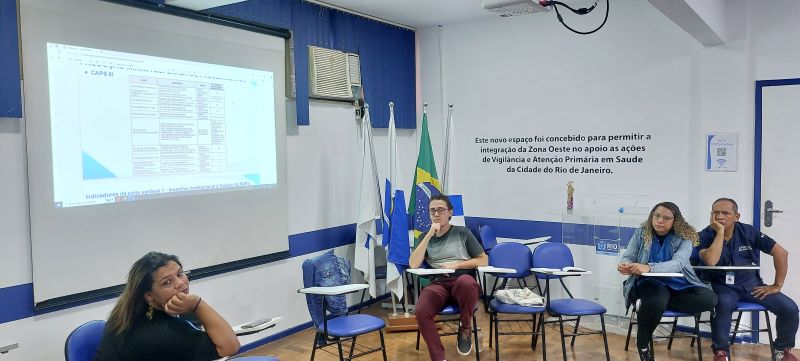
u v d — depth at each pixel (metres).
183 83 3.58
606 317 4.48
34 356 2.90
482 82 5.47
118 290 3.24
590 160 4.89
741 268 3.50
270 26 4.19
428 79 5.82
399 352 4.07
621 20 4.67
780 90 4.02
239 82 3.96
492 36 5.38
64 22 2.96
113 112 3.20
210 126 3.76
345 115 5.01
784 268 3.63
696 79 4.35
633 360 3.80
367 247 4.74
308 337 4.42
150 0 3.38
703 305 3.45
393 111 5.12
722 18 3.99
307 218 4.62
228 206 3.89
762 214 4.14
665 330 4.40
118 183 3.23
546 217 5.17
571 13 4.91
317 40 4.63
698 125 4.36
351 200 5.10
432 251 3.96
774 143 4.07
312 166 4.66
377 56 5.30
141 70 3.34
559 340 4.22
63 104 2.97
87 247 3.09
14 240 2.81
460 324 3.74
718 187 4.25
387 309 5.13
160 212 3.46
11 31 2.71
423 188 4.78
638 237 3.79
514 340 4.25
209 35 3.75
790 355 3.60
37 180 2.87
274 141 4.25
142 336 2.08
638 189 4.67
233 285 3.97
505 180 5.40
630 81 4.66
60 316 3.01
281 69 4.30
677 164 4.46
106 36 3.16
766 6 4.03
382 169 5.48
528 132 5.23
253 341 4.15
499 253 4.18
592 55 4.83
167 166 3.50
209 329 2.16
